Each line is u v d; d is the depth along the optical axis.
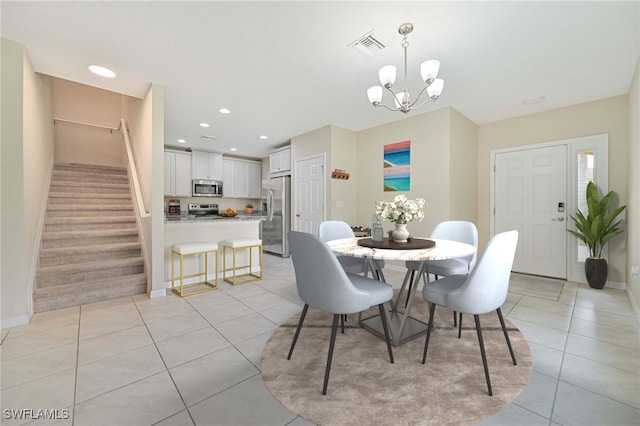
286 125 4.49
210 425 1.23
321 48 2.30
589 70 2.63
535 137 3.79
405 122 4.07
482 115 3.91
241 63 2.55
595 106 3.35
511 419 1.26
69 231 3.43
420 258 1.67
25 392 1.44
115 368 1.67
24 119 2.28
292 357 1.79
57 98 4.99
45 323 2.29
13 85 2.19
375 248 1.98
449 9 1.84
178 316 2.46
